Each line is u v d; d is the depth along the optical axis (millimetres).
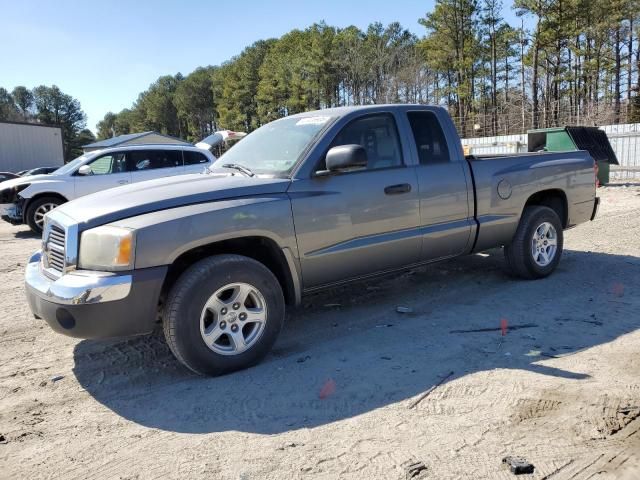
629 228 9055
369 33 70375
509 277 6113
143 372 3992
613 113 34594
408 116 4949
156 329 4867
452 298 5457
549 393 3352
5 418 3352
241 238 3973
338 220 4301
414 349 4168
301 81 71062
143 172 11539
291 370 3873
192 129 112000
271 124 5188
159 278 3512
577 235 8602
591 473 2590
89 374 3990
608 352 3959
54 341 4707
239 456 2822
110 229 3506
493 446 2822
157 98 123562
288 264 4086
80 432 3158
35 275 3934
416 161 4875
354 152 4023
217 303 3729
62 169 11609
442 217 4992
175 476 2672
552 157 6082
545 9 45125
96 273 3479
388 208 4590
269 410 3309
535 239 5848
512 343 4207
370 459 2738
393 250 4672
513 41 51531
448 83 61312
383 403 3330
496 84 57688
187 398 3518
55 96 129250
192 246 3639
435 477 2574
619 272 6203
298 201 4102
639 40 50500
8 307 5770
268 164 4469
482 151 25453
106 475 2715
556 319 4711
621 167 18734
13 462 2863
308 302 5512
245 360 3863
